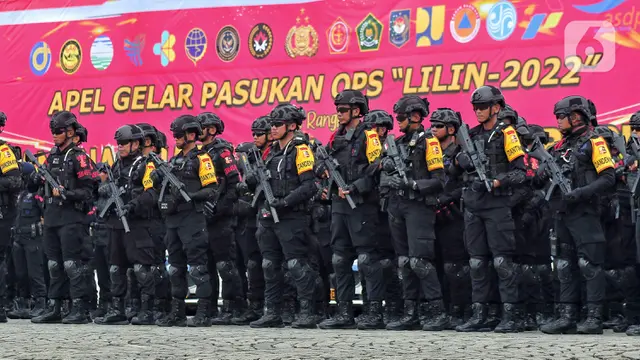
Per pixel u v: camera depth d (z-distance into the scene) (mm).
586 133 12727
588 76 15680
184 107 18859
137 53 19266
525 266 13844
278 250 14359
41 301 17031
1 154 15719
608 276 13461
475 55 16484
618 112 15492
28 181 16281
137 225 15312
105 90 19547
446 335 12141
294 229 14031
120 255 15586
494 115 13016
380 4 17188
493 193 12852
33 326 14836
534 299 13938
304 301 14180
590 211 12602
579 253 12695
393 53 17094
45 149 20047
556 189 12820
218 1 18547
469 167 13016
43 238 16078
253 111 18250
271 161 14203
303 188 13867
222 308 15453
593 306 12711
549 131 15961
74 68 19812
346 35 17469
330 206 15203
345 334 12383
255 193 14320
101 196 16266
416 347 10359
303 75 17797
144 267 15312
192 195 14453
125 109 19391
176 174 14578
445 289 14305
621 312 13766
